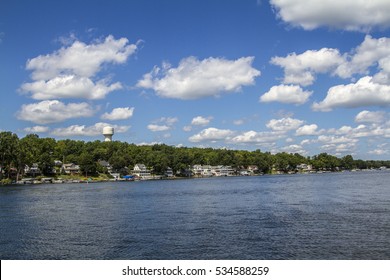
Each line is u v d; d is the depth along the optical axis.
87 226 61.88
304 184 179.62
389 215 65.75
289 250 43.34
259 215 70.38
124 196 126.50
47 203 103.44
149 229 57.62
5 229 60.41
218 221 64.06
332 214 68.75
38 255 43.94
